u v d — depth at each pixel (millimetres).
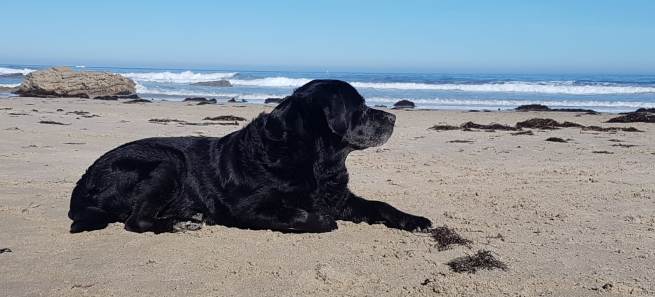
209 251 1822
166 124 5699
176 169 2098
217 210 2082
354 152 3959
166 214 2129
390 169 3281
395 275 1640
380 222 2111
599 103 12445
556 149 4219
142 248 1842
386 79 20172
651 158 3773
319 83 2023
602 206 2393
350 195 2162
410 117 7516
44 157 3459
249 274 1640
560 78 26234
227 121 6316
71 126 5254
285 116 2000
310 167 2006
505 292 1523
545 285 1565
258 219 2018
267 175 1999
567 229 2061
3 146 3836
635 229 2066
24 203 2330
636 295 1508
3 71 23094
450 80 20234
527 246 1874
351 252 1823
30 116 6207
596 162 3594
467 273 1644
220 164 2090
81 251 1803
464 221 2162
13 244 1853
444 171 3227
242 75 20734
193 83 17328
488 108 10883
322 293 1523
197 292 1521
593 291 1532
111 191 2037
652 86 16828
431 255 1797
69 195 2479
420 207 2371
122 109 7895
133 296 1490
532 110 9367
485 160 3662
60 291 1510
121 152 2082
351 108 2012
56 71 12766
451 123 6676
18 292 1501
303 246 1876
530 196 2568
